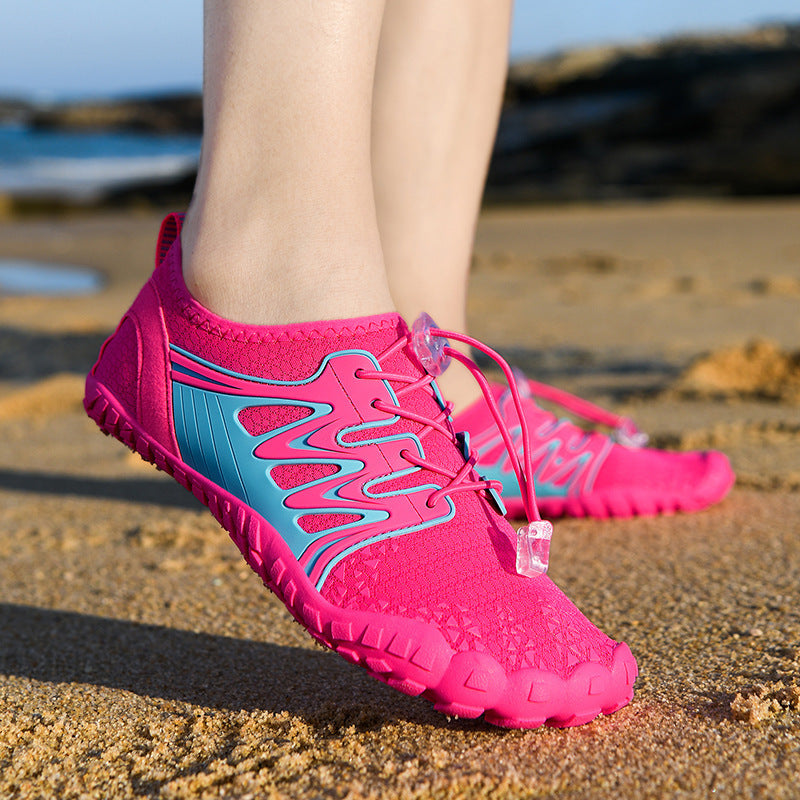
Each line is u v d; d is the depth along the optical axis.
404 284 1.32
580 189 15.55
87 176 25.98
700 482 1.50
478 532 0.83
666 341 3.40
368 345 0.88
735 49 24.14
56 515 1.63
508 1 1.35
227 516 0.86
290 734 0.78
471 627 0.75
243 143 0.88
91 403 0.97
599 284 5.34
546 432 1.53
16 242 11.23
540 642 0.76
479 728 0.77
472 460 0.90
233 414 0.88
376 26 0.89
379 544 0.80
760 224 9.17
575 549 1.35
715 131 17.64
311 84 0.86
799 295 4.51
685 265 6.05
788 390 2.38
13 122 49.50
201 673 0.94
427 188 1.31
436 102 1.30
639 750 0.73
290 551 0.82
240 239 0.88
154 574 1.29
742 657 0.92
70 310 5.24
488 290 5.27
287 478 0.85
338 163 0.88
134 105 49.75
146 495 1.77
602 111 21.92
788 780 0.68
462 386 1.44
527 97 24.77
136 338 0.94
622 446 1.57
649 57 24.73
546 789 0.68
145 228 12.95
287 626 1.08
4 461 2.09
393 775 0.70
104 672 0.95
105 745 0.78
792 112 17.64
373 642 0.74
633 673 0.78
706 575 1.20
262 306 0.88
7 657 1.00
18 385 3.24
